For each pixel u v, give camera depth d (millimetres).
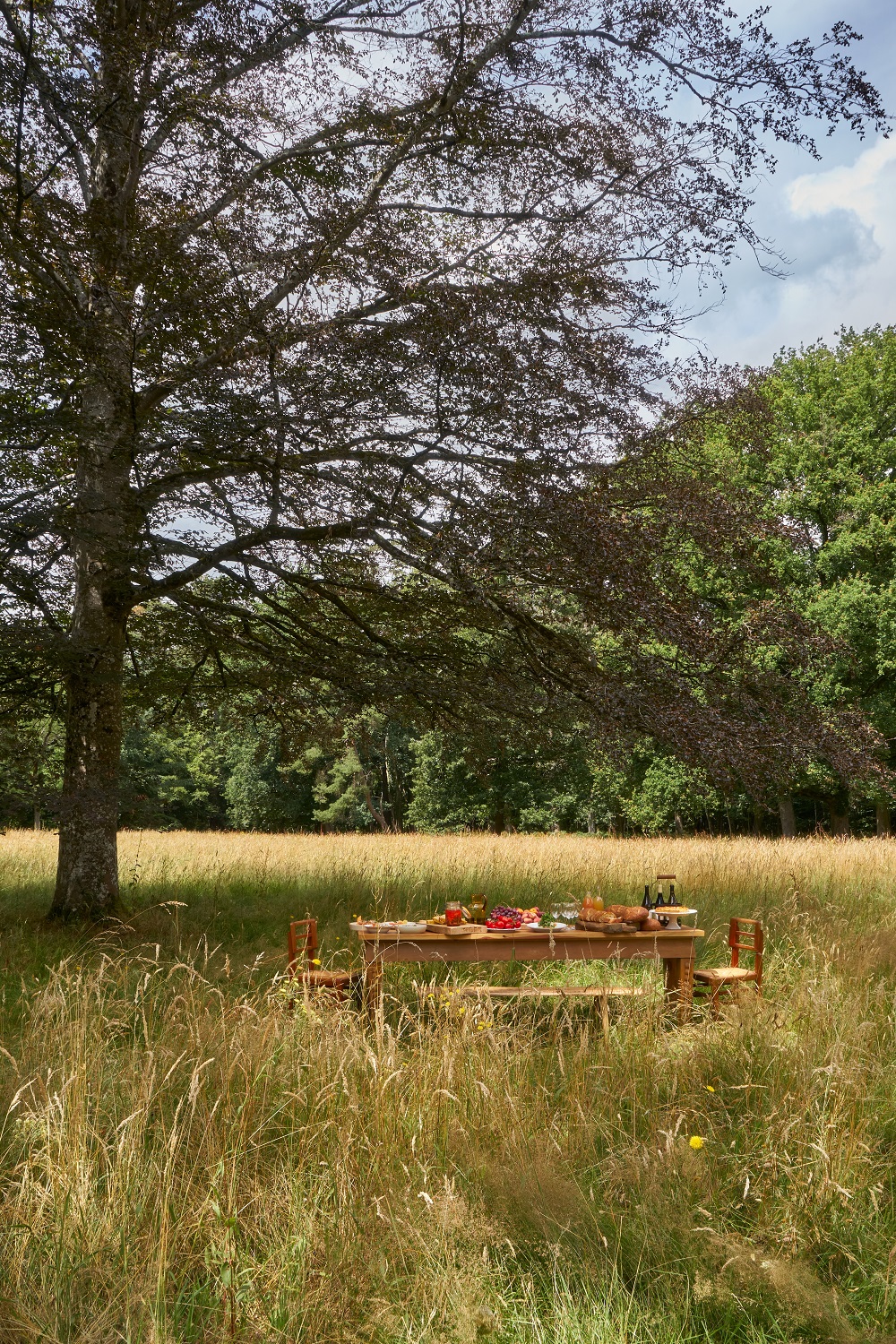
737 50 8562
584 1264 3043
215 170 8234
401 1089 4027
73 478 8570
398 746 46344
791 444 30156
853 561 29359
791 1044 4766
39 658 8289
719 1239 3070
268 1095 4020
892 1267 3119
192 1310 2891
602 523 7277
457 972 7559
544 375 7695
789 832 32406
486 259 8797
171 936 8633
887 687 28375
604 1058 4676
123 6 8188
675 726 7578
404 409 7781
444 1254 3049
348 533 8633
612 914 6715
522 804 40281
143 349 7770
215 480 8352
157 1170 3342
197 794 51469
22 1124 3686
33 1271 2947
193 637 10438
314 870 13844
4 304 6984
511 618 8641
